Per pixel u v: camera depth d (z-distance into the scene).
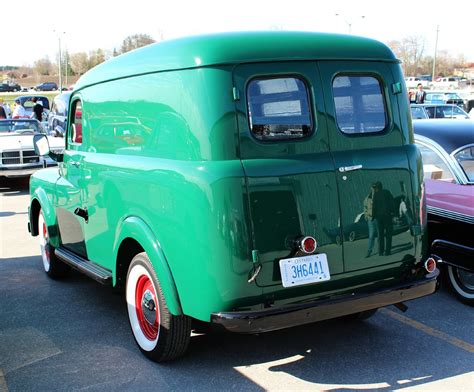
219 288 3.44
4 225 9.55
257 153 3.54
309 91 3.76
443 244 5.48
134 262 4.24
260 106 3.58
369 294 3.79
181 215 3.60
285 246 3.54
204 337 4.66
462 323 5.00
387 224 3.91
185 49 3.66
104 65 4.79
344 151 3.81
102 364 4.21
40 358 4.32
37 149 5.85
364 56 3.97
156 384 3.89
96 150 4.91
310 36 3.87
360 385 3.86
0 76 115.31
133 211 4.16
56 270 6.29
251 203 3.44
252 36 3.71
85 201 5.06
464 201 5.36
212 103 3.49
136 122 4.19
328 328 4.88
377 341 4.60
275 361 4.23
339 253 3.73
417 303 5.54
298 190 3.58
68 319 5.16
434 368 4.11
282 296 3.56
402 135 4.08
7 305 5.57
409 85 55.69
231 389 3.81
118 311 5.37
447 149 5.74
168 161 3.77
